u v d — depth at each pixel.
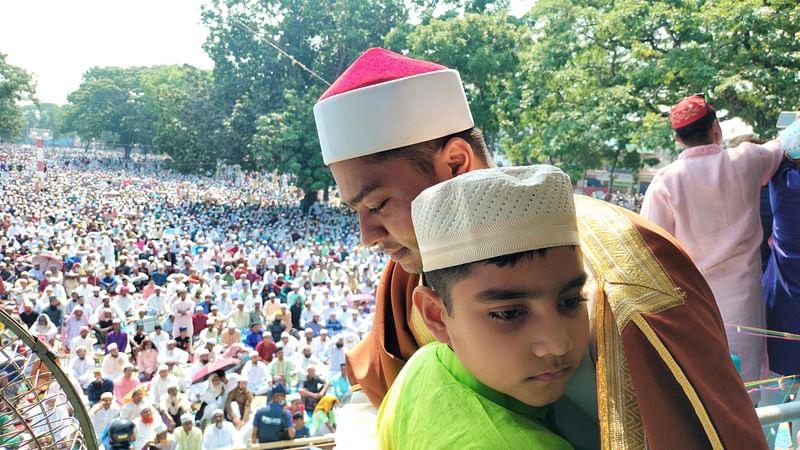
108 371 8.49
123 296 12.36
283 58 33.34
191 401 7.95
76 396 1.16
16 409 1.15
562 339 0.72
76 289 12.62
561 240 0.73
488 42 24.12
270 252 19.77
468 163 1.10
